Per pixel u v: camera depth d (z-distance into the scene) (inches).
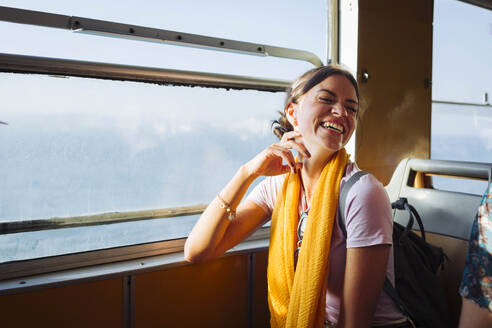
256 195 54.9
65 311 48.9
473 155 106.5
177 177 60.7
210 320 60.1
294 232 45.5
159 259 57.5
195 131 61.4
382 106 80.2
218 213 49.8
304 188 47.2
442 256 49.3
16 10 46.5
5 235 49.1
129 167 56.6
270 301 48.0
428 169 65.0
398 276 42.8
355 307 38.0
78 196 53.3
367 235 38.1
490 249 30.2
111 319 52.1
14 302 45.9
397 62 82.2
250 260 63.6
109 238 55.9
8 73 47.7
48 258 51.4
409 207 49.4
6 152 48.4
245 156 66.7
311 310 38.9
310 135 43.4
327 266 40.0
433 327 42.7
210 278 59.8
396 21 81.6
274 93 68.4
